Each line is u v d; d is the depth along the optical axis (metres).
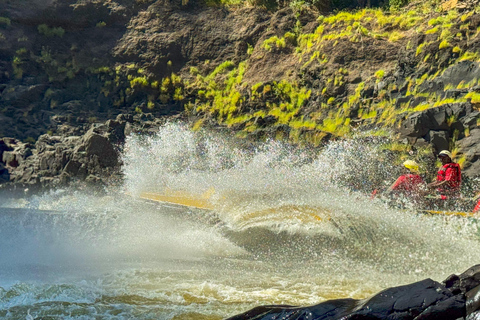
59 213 31.22
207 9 84.31
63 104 78.00
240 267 23.45
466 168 47.25
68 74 80.62
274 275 22.16
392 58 62.25
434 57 55.03
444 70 53.56
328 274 22.36
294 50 72.62
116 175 57.88
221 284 20.41
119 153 60.91
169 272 22.22
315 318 11.23
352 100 60.16
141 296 18.64
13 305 17.34
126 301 18.00
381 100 57.88
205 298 18.42
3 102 76.75
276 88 68.25
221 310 17.06
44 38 83.38
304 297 18.64
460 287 11.02
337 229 25.27
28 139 72.50
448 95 51.22
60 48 83.00
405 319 10.51
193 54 80.38
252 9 81.62
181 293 19.02
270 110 67.50
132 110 77.31
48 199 52.25
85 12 84.81
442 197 27.77
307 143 59.72
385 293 11.12
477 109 48.50
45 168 61.16
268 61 72.81
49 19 83.88
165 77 79.31
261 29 78.06
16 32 82.56
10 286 19.44
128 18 85.38
